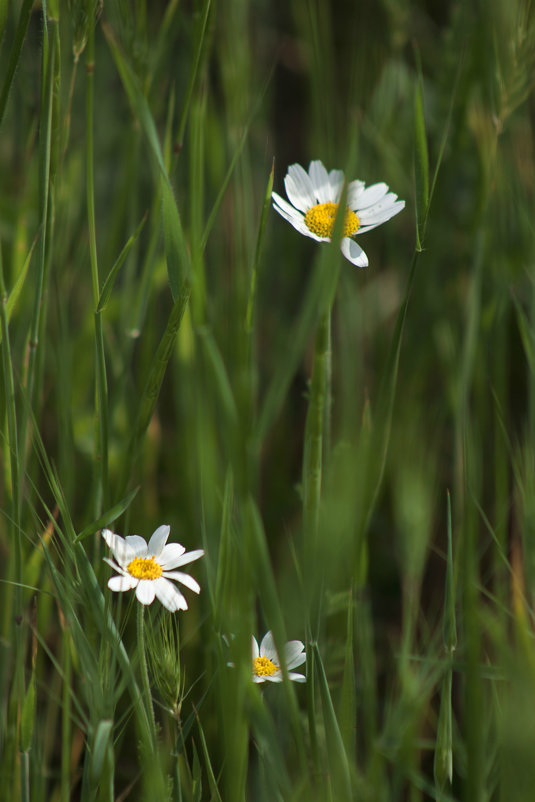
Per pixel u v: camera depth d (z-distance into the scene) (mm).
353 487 899
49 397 1168
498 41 1098
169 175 1004
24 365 1003
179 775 959
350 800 937
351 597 951
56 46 967
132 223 1115
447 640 959
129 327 1074
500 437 1080
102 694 928
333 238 875
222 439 1104
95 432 983
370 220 942
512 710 905
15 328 1070
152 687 1035
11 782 987
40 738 1031
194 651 1069
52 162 981
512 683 905
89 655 936
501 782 944
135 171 1110
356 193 947
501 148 1144
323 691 936
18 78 1066
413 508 1025
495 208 1156
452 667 962
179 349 1114
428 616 1114
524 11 1052
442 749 965
